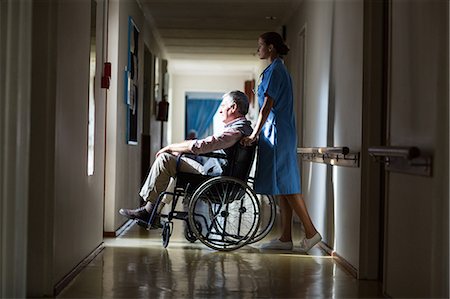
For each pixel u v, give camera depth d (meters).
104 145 5.07
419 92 2.72
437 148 2.47
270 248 4.73
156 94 9.88
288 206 4.73
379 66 3.63
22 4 2.68
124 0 5.73
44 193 3.05
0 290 2.65
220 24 8.65
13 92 2.67
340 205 4.25
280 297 3.15
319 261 4.23
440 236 2.47
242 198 4.64
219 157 4.48
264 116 4.48
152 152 9.20
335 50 4.62
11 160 2.67
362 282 3.55
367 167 3.63
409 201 2.85
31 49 2.95
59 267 3.22
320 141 5.26
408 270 2.84
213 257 4.31
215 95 16.33
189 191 4.58
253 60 12.46
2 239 2.65
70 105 3.40
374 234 3.63
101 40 4.62
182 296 3.12
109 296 3.08
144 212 4.65
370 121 3.64
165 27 8.94
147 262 4.05
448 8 2.42
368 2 3.64
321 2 5.32
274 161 4.55
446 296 2.43
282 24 8.42
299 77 6.86
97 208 4.41
